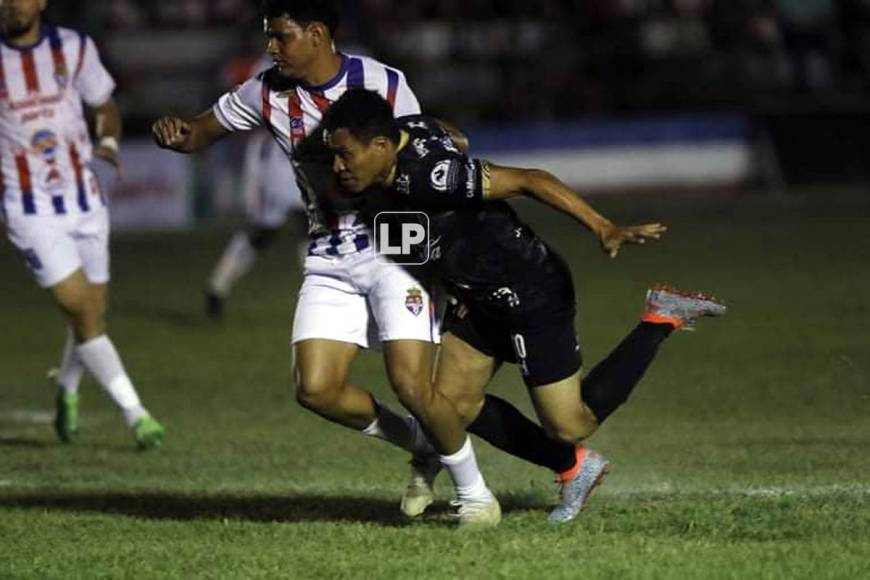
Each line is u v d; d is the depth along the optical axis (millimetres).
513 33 66375
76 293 21812
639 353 16172
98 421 25031
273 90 15648
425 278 15594
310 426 23922
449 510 17438
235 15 64250
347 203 15516
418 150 14875
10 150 21672
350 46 60844
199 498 18609
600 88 64875
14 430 24453
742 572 13406
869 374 26984
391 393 26875
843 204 56969
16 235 21812
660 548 14469
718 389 26016
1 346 33344
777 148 62062
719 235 49562
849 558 13867
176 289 41312
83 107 22766
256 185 35312
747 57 66812
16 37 21656
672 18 67625
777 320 33219
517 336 15602
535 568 13719
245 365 30062
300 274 44469
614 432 22594
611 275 41375
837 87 67375
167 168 56031
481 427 16266
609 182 60781
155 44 63188
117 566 14586
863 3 68812
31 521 17156
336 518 17109
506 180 14859
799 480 18609
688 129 61750
